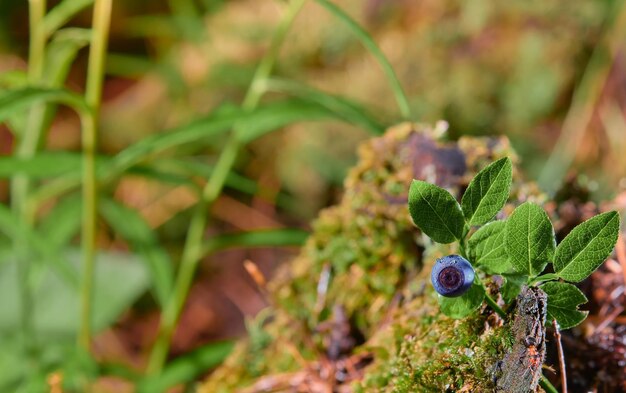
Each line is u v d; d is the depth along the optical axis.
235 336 0.69
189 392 0.54
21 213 0.49
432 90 0.67
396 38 0.69
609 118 0.65
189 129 0.39
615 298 0.32
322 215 0.37
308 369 0.35
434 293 0.31
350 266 0.35
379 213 0.35
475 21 0.66
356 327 0.35
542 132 0.67
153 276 0.50
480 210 0.26
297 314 0.36
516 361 0.27
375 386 0.31
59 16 0.45
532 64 0.65
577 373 0.31
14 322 0.54
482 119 0.67
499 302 0.29
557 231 0.34
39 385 0.44
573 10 0.65
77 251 0.59
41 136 0.51
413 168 0.35
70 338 0.53
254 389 0.35
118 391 0.61
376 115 0.68
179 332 0.69
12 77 0.42
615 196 0.36
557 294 0.27
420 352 0.30
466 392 0.28
